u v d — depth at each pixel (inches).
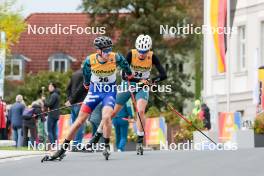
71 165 1030.4
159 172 909.8
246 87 3024.1
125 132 1514.5
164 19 4416.8
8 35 3139.8
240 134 1675.7
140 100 1185.4
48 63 5221.5
